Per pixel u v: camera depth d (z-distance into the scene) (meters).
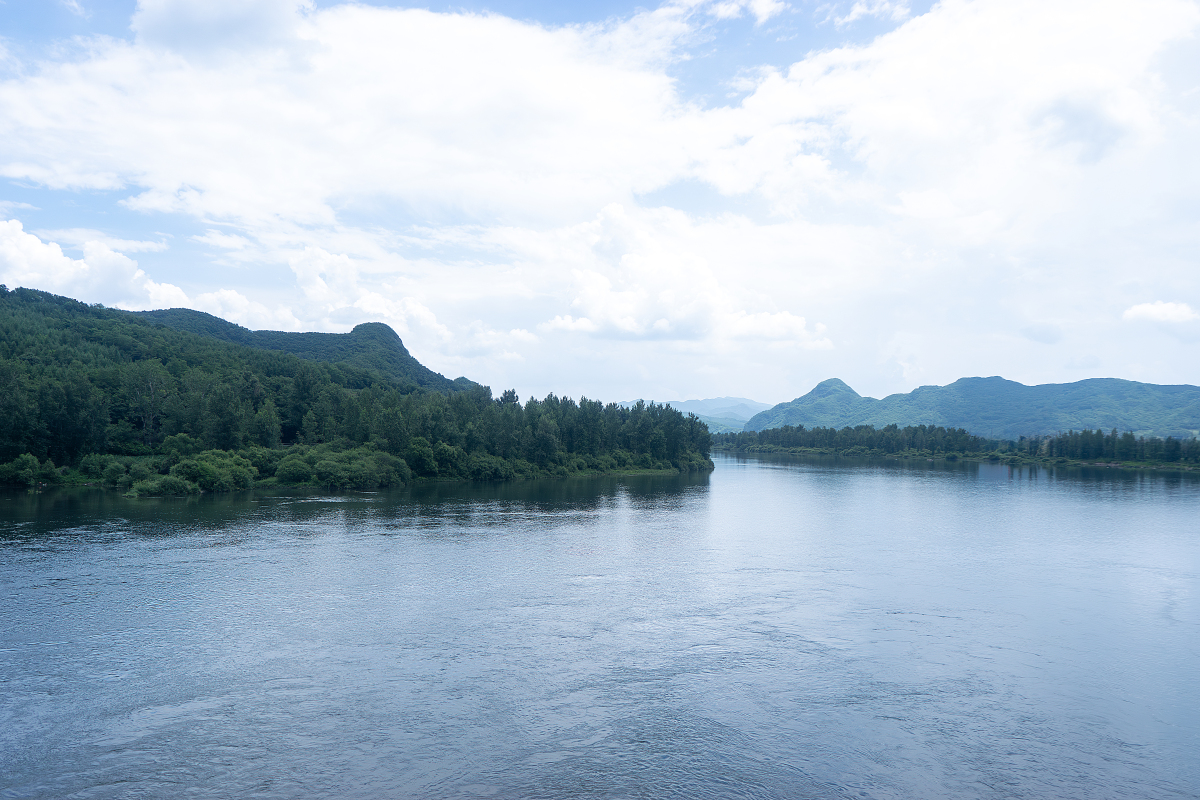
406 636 51.97
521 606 60.44
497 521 109.88
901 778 33.19
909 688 43.72
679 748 35.59
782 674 45.66
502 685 43.19
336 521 105.81
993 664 48.09
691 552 86.44
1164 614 60.69
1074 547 93.88
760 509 135.12
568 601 62.22
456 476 187.88
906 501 153.12
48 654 46.91
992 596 66.31
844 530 107.44
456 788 31.62
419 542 89.19
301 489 151.62
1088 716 40.09
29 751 34.22
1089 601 64.88
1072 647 51.75
